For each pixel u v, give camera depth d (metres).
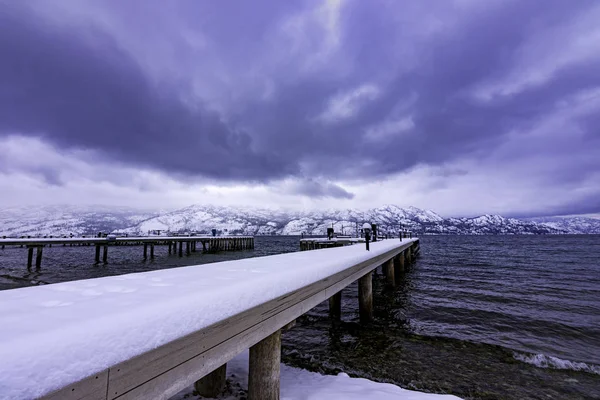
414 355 6.23
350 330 7.91
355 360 5.94
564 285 15.76
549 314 9.85
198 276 2.94
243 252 42.75
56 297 1.91
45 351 1.08
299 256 6.19
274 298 2.73
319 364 5.71
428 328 8.16
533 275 19.72
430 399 3.89
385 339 7.23
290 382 4.57
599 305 11.22
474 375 5.33
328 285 4.43
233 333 2.16
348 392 4.08
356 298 12.05
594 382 5.14
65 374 1.10
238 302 2.21
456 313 9.88
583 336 7.73
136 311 1.52
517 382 5.09
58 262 28.69
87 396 1.17
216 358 1.97
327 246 22.84
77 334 1.20
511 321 8.99
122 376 1.33
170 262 28.48
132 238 31.44
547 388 4.91
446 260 31.41
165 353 1.57
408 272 21.11
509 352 6.46
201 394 3.80
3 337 1.09
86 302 1.74
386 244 14.66
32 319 1.36
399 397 3.92
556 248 56.41
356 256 6.34
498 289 14.48
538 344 7.06
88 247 56.59
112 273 20.16
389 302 11.55
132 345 1.38
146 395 1.45
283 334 7.56
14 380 0.97
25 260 30.83
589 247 59.56
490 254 41.12
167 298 1.85
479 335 7.64
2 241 22.22
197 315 1.81
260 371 2.83
